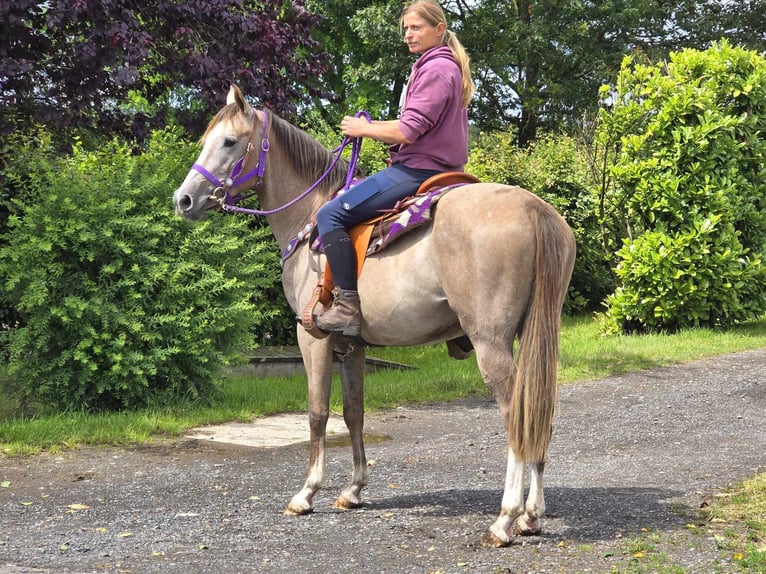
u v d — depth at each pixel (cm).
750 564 393
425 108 468
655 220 1357
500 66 2786
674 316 1354
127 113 1221
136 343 820
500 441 736
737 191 1356
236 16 1091
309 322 484
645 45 2902
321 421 512
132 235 823
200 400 868
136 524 497
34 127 1153
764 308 1366
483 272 428
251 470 636
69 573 411
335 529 479
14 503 546
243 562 426
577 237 1639
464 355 509
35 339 805
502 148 1658
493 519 491
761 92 1350
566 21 2802
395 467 641
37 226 810
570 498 531
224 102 1087
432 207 453
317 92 1258
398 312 462
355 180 535
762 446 672
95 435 734
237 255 897
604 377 1042
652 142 1374
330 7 2745
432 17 485
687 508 498
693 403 872
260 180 525
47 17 976
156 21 1129
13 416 826
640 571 393
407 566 414
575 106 2914
